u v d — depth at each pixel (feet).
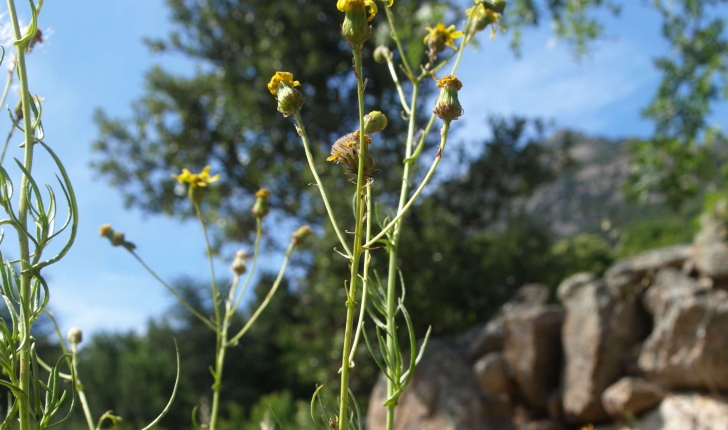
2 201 3.96
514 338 21.47
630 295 19.95
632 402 18.11
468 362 22.63
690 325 17.93
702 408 17.06
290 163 39.73
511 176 40.42
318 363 32.65
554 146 43.86
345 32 4.29
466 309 32.91
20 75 4.27
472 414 20.44
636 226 58.70
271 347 50.80
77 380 6.00
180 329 53.57
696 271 19.88
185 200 44.21
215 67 45.55
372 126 4.66
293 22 40.60
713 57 29.12
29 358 4.00
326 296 31.60
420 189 4.42
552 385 20.99
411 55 9.46
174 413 44.83
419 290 31.45
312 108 40.47
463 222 40.57
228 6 43.65
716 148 29.55
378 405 22.45
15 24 4.37
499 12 6.95
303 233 7.91
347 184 32.14
